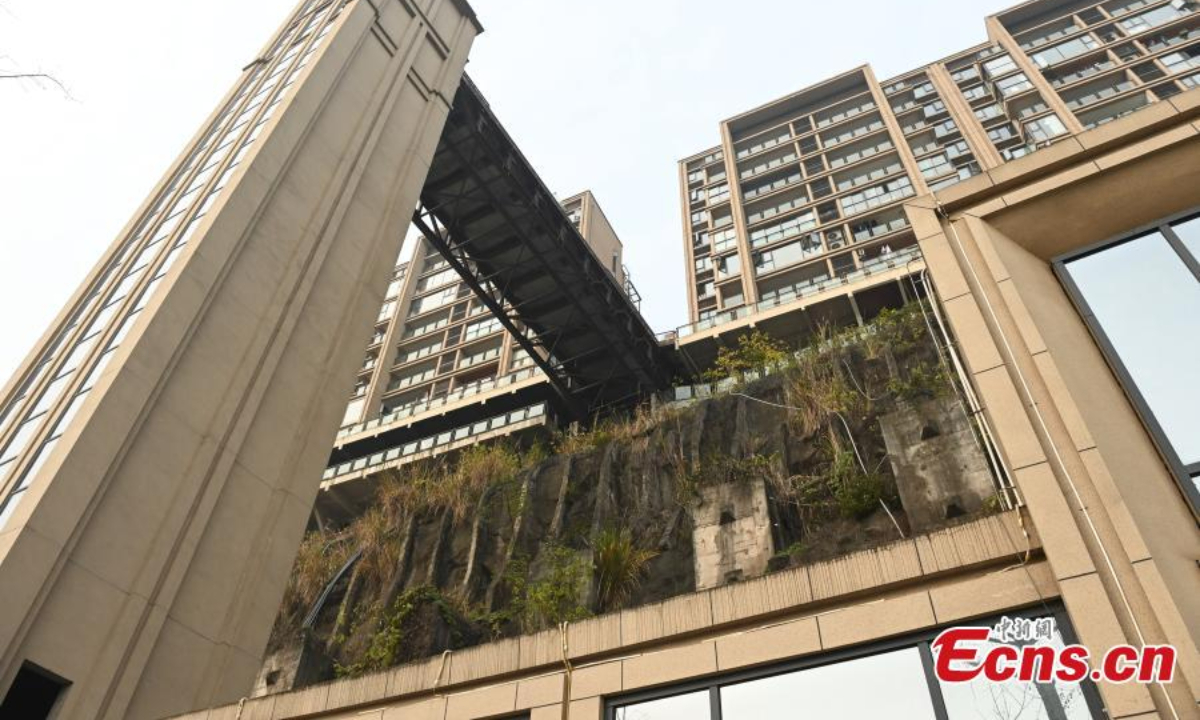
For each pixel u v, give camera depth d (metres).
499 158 35.88
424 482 30.22
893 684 7.43
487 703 9.38
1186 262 9.21
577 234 38.41
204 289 20.45
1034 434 8.02
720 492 22.11
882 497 19.98
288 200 23.78
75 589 15.84
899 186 55.81
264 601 19.39
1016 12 64.19
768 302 42.22
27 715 14.99
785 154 65.38
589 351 41.25
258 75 32.12
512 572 24.06
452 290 67.25
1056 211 10.16
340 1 33.38
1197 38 54.97
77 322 23.08
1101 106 53.62
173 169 28.64
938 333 23.69
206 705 17.31
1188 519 7.57
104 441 17.17
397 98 29.69
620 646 9.05
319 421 22.30
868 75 65.19
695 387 31.05
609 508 25.05
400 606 18.39
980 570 7.71
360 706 10.37
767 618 8.45
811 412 23.77
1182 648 6.28
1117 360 8.84
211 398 19.73
